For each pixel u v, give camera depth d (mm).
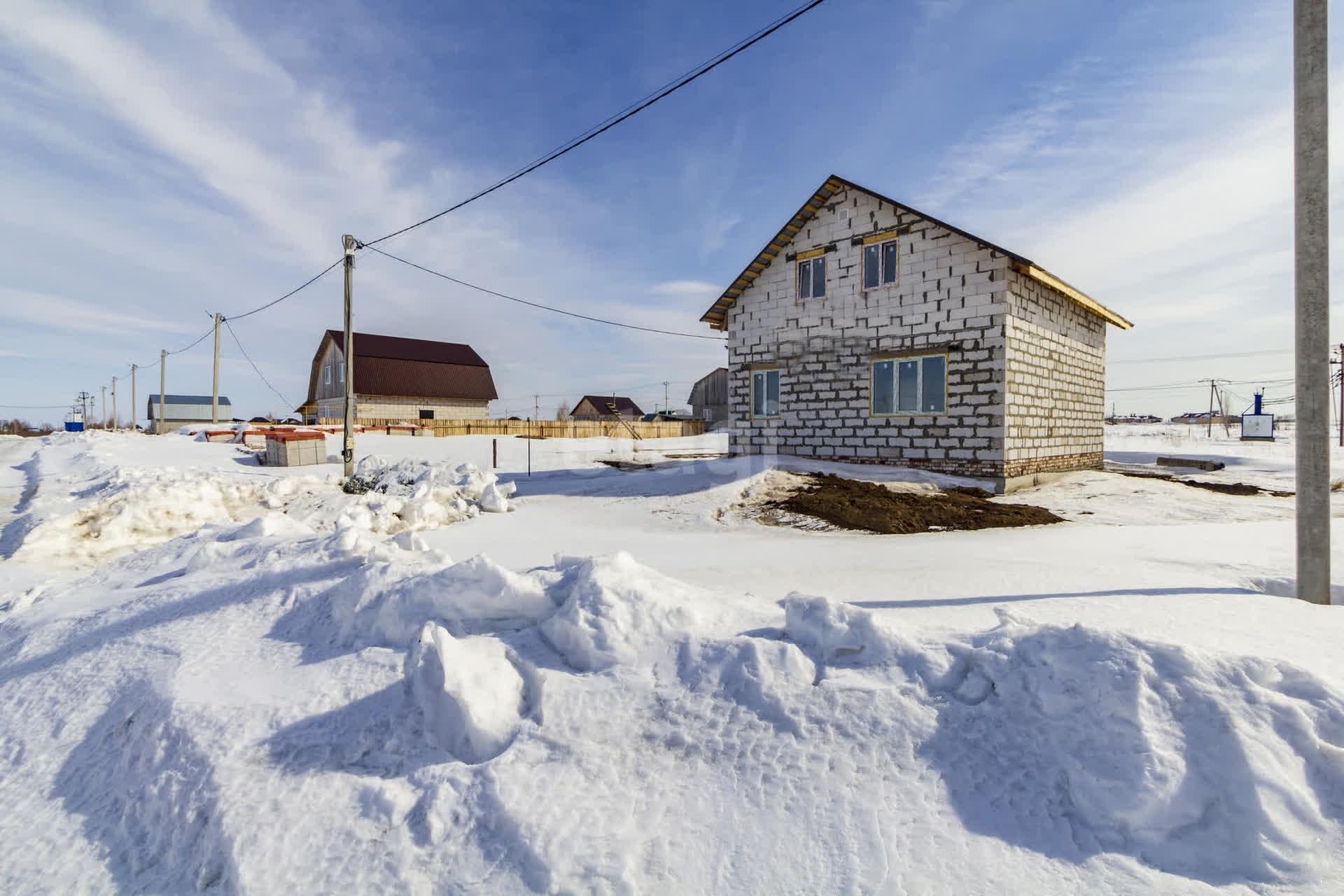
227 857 2408
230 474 14492
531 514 10336
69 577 7684
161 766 2975
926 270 12328
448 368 42938
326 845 2398
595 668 3098
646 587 3463
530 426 36531
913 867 2023
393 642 3699
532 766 2590
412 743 2881
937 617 3793
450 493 11109
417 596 3764
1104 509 9969
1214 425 61875
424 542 5062
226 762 2824
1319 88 4133
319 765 2797
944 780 2299
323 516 10469
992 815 2158
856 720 2566
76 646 4504
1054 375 13391
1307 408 4219
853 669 2828
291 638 4035
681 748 2611
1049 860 1985
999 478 11391
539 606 3602
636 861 2180
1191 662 2350
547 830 2297
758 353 15438
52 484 14641
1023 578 4953
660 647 3150
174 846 2605
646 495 11805
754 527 8883
